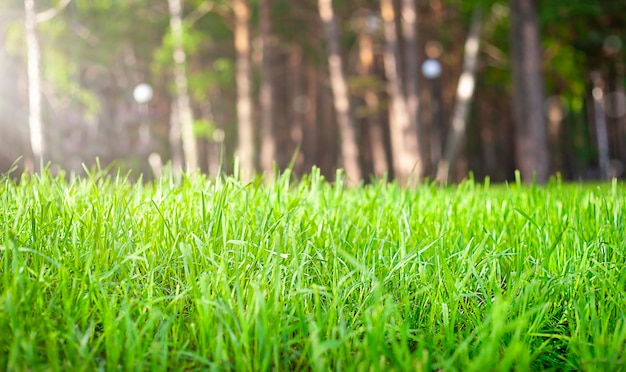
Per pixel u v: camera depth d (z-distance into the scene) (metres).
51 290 1.86
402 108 18.09
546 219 2.58
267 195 2.55
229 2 21.55
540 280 1.97
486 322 1.59
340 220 2.47
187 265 1.81
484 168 32.69
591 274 2.10
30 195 2.51
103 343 1.64
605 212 2.59
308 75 31.41
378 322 1.54
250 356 1.47
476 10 20.11
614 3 18.81
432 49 25.47
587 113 31.48
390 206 2.79
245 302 1.81
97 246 1.92
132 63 27.69
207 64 29.28
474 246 2.27
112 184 2.87
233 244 2.00
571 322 1.93
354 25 25.03
